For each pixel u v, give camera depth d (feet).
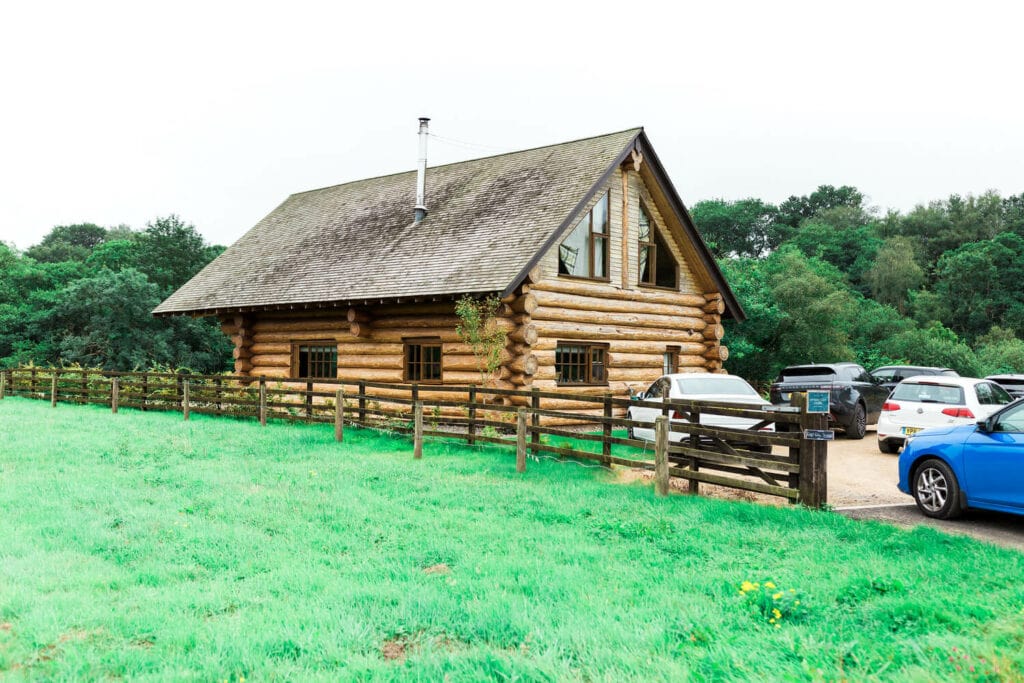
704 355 74.23
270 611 17.51
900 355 132.67
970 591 19.15
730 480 31.58
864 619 17.17
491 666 14.23
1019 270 213.66
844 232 258.16
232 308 69.36
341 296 60.85
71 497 29.73
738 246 303.68
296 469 37.42
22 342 126.11
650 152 65.92
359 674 14.10
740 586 19.26
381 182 83.87
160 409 67.87
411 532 25.30
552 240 54.95
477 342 52.70
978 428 28.66
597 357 63.62
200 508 28.60
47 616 16.78
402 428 49.37
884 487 37.81
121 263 159.53
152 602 18.07
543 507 29.45
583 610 17.61
